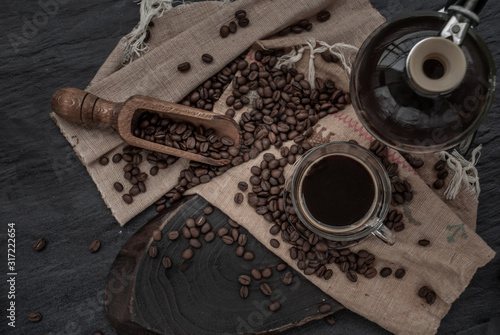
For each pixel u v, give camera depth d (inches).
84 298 24.0
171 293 23.2
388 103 17.3
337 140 22.6
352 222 20.9
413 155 22.8
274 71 23.3
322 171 21.1
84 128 23.3
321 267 22.5
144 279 23.2
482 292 23.8
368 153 20.8
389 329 22.9
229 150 22.9
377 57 17.5
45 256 24.1
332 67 23.0
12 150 24.2
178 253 23.3
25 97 24.4
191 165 23.2
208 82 23.8
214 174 23.2
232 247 23.1
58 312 24.0
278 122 23.3
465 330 23.8
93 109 22.2
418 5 24.2
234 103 23.5
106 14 24.5
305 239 22.5
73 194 24.1
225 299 23.2
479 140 24.1
